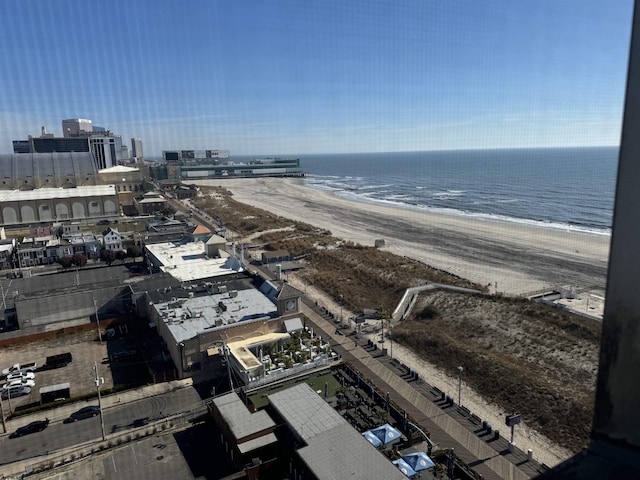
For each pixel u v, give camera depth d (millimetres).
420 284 62062
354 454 23969
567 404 32688
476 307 51656
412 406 33156
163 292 49375
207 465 26094
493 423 32156
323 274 69812
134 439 29438
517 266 73312
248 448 25656
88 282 60938
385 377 37375
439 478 25047
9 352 43906
